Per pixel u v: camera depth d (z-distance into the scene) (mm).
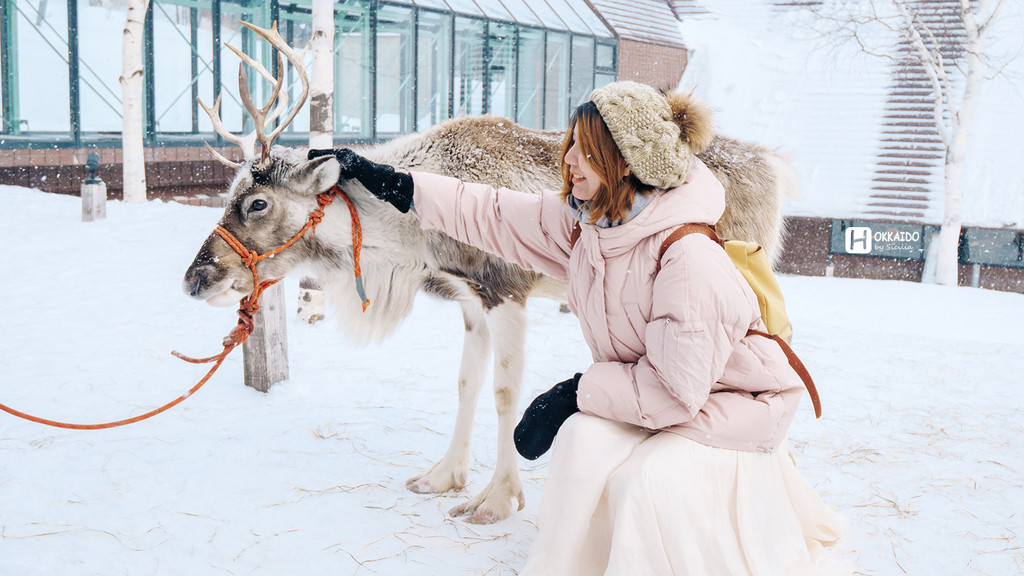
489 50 21172
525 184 3816
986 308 13039
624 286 2523
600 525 2504
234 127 17766
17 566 2898
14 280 7504
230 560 3016
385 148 3895
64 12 15766
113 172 15852
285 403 4754
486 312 3609
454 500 3615
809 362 6141
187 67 17078
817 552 2936
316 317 6539
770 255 4316
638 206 2471
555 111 23703
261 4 17562
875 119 24391
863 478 3912
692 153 2555
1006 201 21406
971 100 19688
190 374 5168
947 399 5270
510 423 3504
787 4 29188
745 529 2490
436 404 4871
